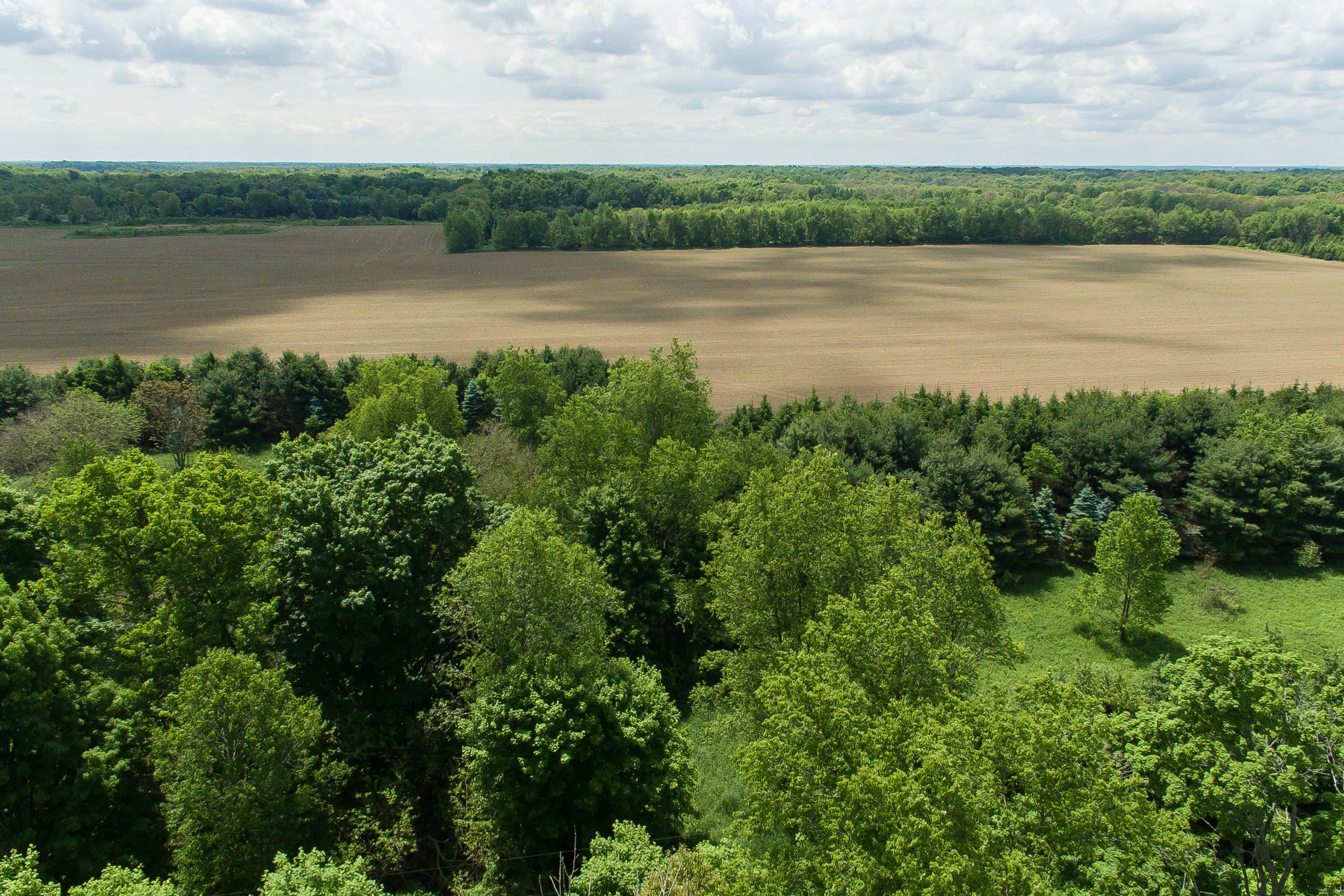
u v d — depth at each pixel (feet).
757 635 121.70
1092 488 205.87
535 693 97.50
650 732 99.50
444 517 126.52
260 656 109.60
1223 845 93.45
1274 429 201.26
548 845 96.43
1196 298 515.91
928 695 85.76
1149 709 93.56
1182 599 173.37
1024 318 455.22
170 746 84.69
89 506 104.63
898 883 61.05
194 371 264.11
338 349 358.02
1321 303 496.23
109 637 110.93
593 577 111.24
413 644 119.85
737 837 94.84
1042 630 162.91
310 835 94.63
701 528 151.33
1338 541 187.52
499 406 234.79
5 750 86.69
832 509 124.57
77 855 88.94
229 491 115.03
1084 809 61.05
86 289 478.18
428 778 108.99
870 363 356.38
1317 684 97.81
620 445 171.73
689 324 433.48
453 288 522.88
